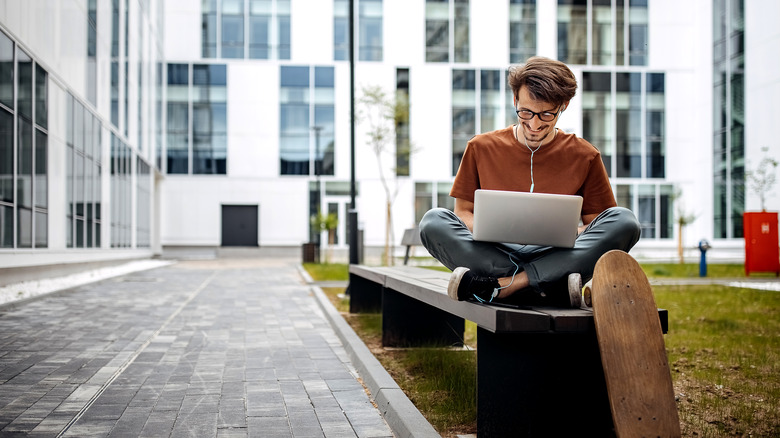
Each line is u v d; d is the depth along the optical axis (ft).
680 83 99.35
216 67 99.91
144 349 17.42
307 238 100.48
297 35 101.09
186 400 12.09
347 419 11.00
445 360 14.90
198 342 18.71
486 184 9.92
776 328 20.79
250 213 100.99
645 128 99.09
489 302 9.04
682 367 14.84
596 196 9.99
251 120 100.17
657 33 99.50
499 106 100.27
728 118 86.07
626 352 7.83
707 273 51.67
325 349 17.75
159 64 92.22
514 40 100.63
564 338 8.95
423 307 17.74
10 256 32.91
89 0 49.88
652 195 98.73
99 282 40.32
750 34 80.53
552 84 8.77
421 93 100.01
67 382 13.42
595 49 99.50
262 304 29.45
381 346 17.74
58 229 41.52
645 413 7.59
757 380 13.60
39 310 25.49
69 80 43.80
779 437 9.80
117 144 61.67
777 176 74.13
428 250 9.93
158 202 96.84
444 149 100.12
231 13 100.48
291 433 10.15
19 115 34.27
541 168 9.73
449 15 100.63
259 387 13.21
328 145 100.94
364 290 24.79
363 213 99.55
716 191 89.56
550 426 8.89
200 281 43.88
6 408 11.36
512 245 9.80
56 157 41.09
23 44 34.55
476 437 9.50
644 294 8.18
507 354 8.90
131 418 10.85
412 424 9.81
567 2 100.37
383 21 100.42
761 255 47.96
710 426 10.34
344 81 101.30
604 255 8.33
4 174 32.12
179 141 99.25
